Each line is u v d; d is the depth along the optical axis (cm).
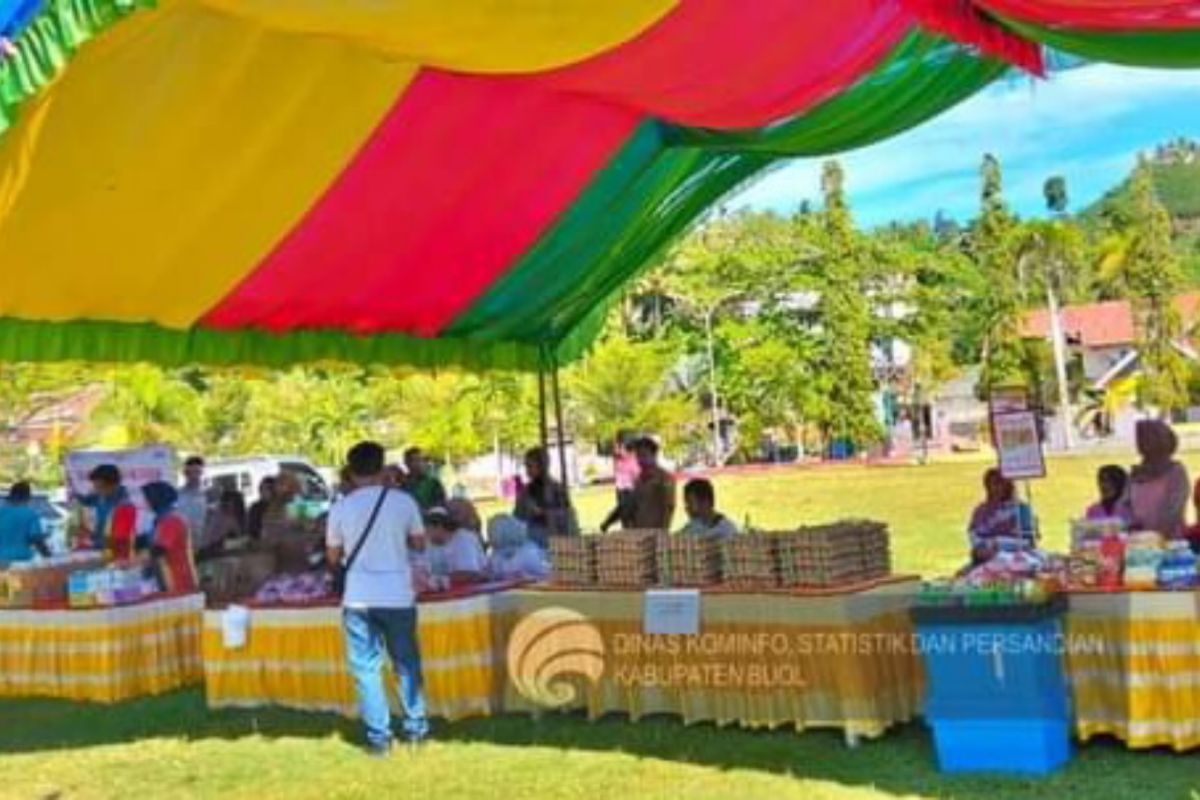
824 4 575
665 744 620
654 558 663
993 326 4847
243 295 902
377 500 658
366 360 1040
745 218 4669
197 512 1162
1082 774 525
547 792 562
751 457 4506
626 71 604
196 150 684
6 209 654
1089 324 5550
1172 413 4947
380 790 583
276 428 3969
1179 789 497
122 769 652
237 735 706
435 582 721
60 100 587
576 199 909
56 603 850
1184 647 534
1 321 820
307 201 788
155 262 806
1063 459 3488
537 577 750
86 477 1395
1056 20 559
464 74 675
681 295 4541
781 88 679
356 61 659
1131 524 646
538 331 1157
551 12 510
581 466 4141
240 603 776
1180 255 5609
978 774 538
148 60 590
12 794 613
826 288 4528
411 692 661
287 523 1078
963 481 2928
